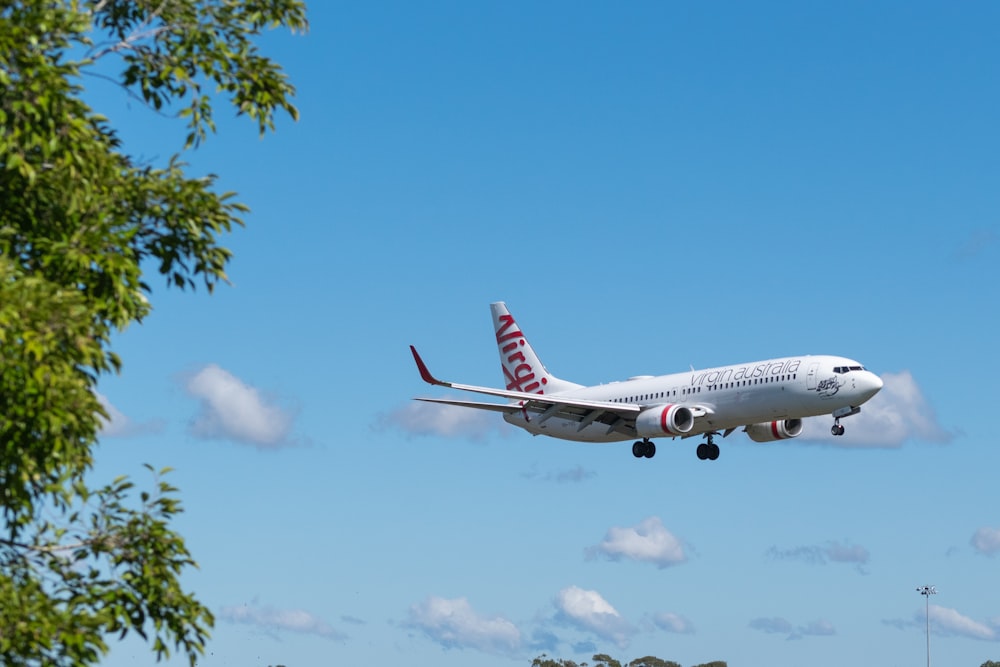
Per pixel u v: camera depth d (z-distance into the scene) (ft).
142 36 183.83
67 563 161.89
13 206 163.94
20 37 152.97
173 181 172.55
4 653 139.23
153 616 161.99
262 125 189.78
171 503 165.37
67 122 155.84
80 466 159.94
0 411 146.61
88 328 151.12
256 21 191.83
